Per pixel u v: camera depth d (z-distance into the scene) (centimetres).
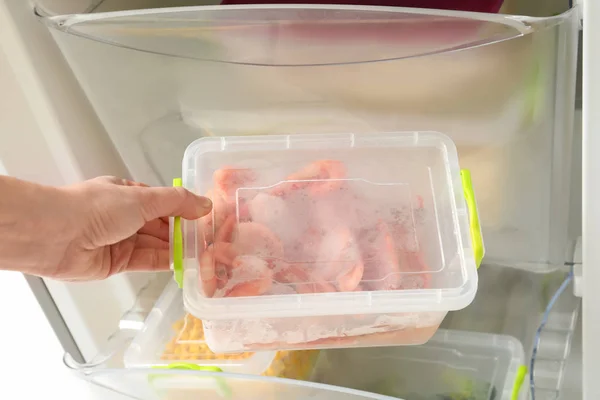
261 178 67
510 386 72
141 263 70
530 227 75
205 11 62
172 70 69
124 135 78
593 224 54
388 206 65
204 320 61
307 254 63
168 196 60
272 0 69
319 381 76
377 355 78
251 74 68
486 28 59
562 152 68
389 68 64
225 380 68
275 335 63
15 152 72
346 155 68
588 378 60
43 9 68
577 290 68
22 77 70
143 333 79
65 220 59
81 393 81
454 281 60
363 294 58
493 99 65
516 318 78
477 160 71
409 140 67
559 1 62
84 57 70
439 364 76
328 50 64
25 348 85
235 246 63
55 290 82
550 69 61
